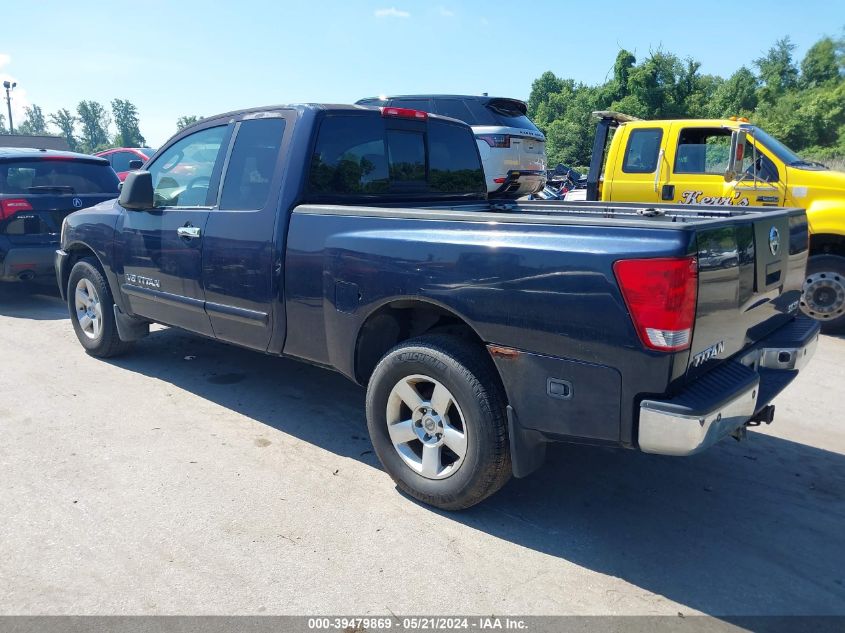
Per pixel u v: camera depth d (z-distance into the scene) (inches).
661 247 102.3
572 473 153.6
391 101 421.1
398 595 109.7
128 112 4864.7
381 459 142.7
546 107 2652.6
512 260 117.1
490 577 114.7
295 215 154.4
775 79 2613.2
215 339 183.0
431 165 191.9
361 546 123.0
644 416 105.7
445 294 126.3
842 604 108.9
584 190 458.9
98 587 110.7
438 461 133.3
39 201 302.7
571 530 129.7
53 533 125.6
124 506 135.5
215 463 155.2
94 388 203.2
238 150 172.9
